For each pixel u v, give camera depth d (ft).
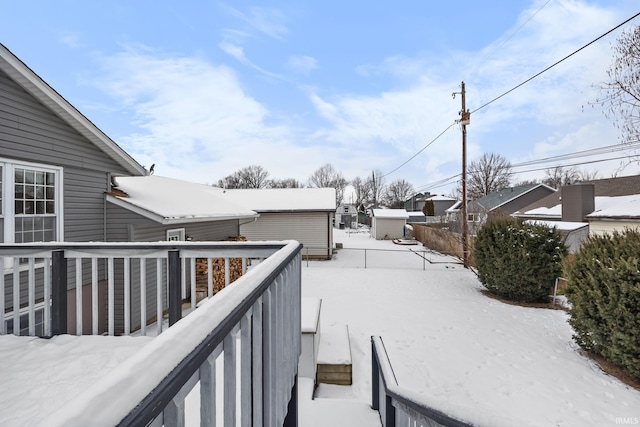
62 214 17.06
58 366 7.17
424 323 20.90
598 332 15.70
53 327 9.03
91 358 7.57
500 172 138.10
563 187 54.60
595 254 16.44
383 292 29.01
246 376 3.70
